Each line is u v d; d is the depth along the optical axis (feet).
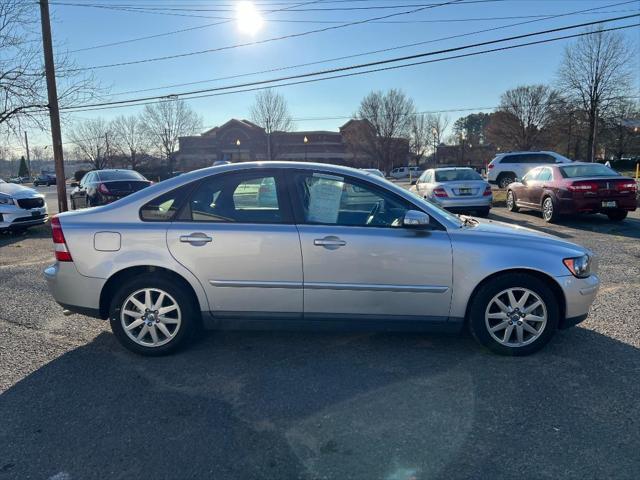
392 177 201.98
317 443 9.14
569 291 12.60
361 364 12.61
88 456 8.82
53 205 74.90
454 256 12.55
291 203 12.98
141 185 47.29
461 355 13.06
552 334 12.79
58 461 8.68
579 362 12.46
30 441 9.30
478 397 10.77
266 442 9.20
